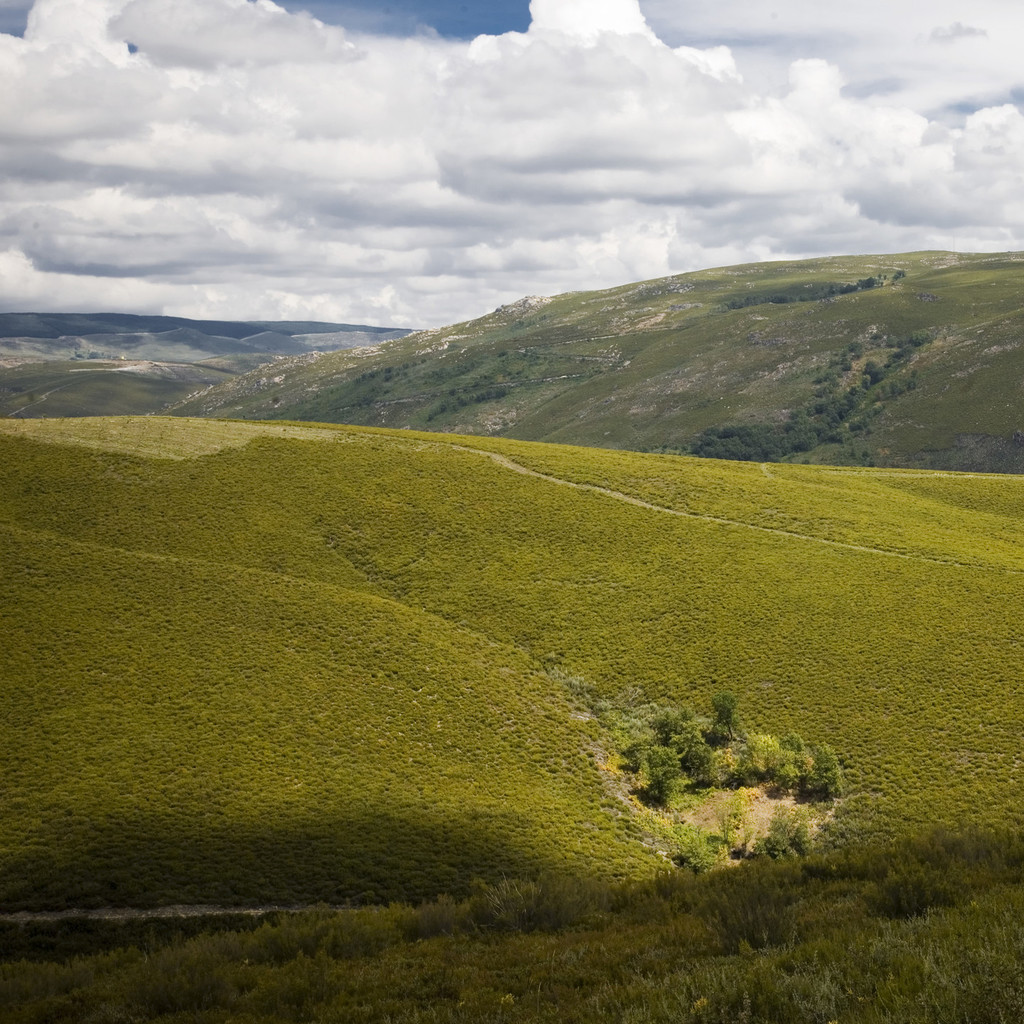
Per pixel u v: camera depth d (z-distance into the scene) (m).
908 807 43.94
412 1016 13.11
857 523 86.31
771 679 58.34
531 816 44.69
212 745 48.81
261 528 82.94
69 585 67.06
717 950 14.51
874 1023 9.24
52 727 49.09
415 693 57.28
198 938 21.39
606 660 63.25
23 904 34.44
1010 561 76.81
